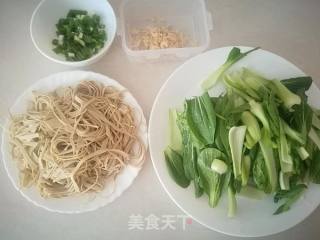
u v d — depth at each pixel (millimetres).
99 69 345
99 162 295
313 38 365
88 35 336
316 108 307
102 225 296
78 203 284
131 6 357
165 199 306
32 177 292
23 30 363
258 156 273
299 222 286
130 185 298
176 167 284
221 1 378
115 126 306
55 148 291
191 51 333
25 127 298
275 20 372
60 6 341
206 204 280
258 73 318
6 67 347
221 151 268
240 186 280
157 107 304
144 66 348
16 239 291
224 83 307
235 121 275
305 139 269
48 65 349
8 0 374
